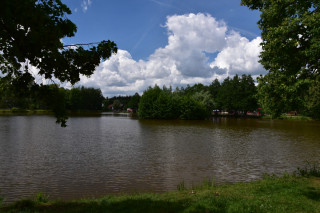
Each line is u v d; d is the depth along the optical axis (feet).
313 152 63.00
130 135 96.02
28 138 81.20
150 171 42.68
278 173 42.50
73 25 20.10
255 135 100.58
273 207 19.97
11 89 22.71
